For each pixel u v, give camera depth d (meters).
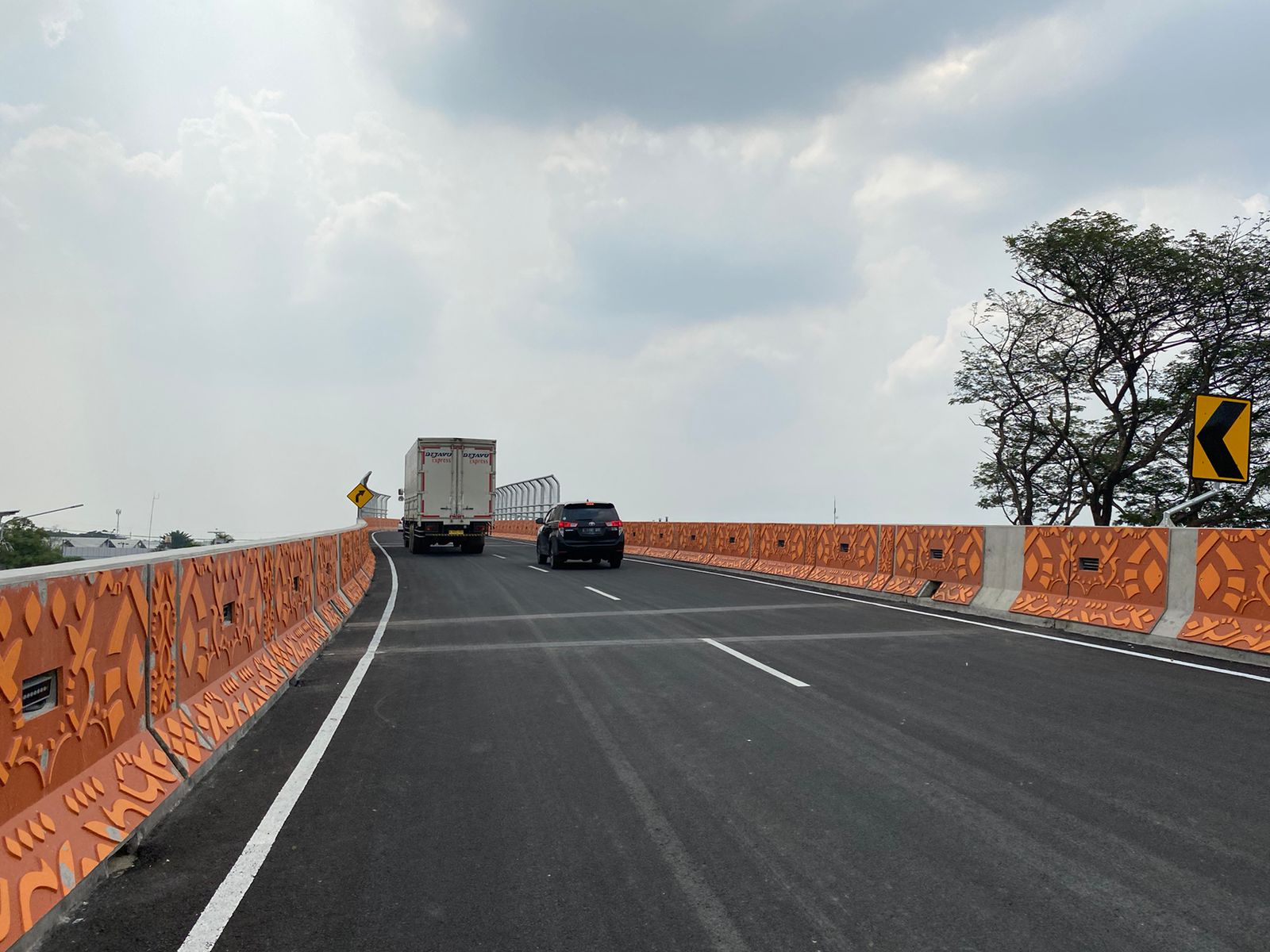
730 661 8.67
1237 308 25.12
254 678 6.82
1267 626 8.45
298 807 4.52
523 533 50.72
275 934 3.14
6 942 2.81
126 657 4.32
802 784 4.82
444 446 31.47
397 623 11.94
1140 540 10.07
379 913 3.30
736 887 3.51
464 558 28.67
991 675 7.88
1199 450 9.93
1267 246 24.38
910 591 14.40
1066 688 7.30
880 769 5.07
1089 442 30.34
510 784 4.88
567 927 3.18
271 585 7.86
